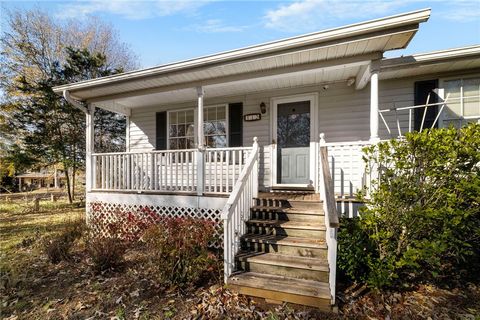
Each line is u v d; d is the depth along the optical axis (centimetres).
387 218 326
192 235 363
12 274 391
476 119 488
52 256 461
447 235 300
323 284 310
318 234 388
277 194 533
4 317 297
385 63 453
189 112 727
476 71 486
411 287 328
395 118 543
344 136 569
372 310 281
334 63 426
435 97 513
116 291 345
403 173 334
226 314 282
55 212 1056
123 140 1486
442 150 312
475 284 333
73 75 1256
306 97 595
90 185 637
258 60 432
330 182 363
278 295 299
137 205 587
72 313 299
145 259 447
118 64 1862
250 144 646
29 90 1208
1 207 1165
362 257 329
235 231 376
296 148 604
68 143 1275
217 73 495
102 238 456
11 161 1187
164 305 304
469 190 307
